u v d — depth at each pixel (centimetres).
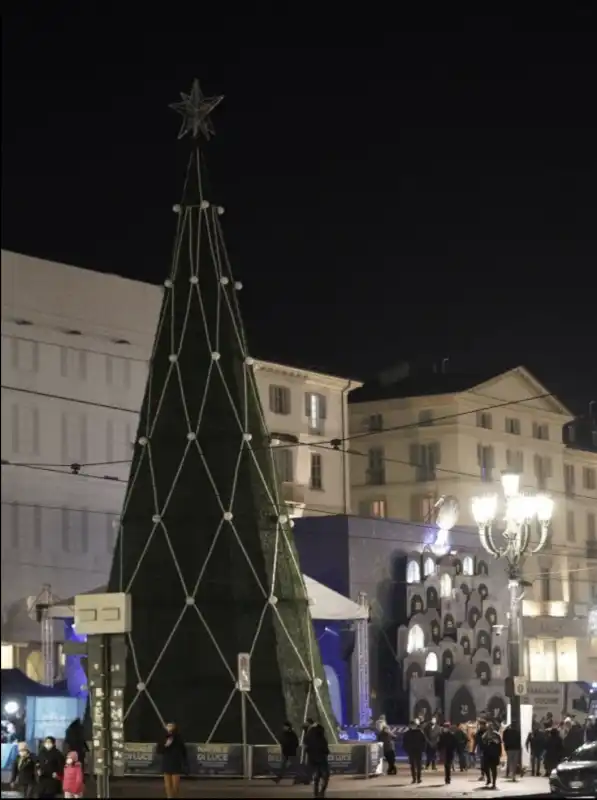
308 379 7569
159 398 4125
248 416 4144
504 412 8475
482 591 6831
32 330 5412
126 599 2836
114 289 5784
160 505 4047
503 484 4259
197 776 3903
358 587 6212
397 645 6294
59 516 5491
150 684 3947
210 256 4203
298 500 7288
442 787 3953
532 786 4038
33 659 5225
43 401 5434
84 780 3747
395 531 6450
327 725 4112
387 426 8319
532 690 6341
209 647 3953
